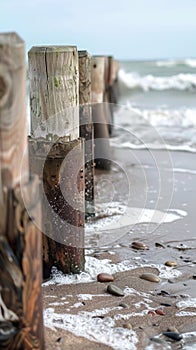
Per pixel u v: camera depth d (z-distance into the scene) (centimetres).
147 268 284
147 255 305
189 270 283
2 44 139
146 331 209
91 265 282
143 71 1962
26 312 151
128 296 246
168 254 307
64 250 263
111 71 768
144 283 263
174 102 1149
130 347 195
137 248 316
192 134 735
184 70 1958
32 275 151
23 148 152
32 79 259
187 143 666
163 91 1442
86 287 255
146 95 1358
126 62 2358
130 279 268
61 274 267
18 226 145
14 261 146
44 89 255
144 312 228
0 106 141
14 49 142
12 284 147
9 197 144
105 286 257
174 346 199
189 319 223
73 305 233
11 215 144
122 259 297
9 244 145
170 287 260
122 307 233
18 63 144
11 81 142
